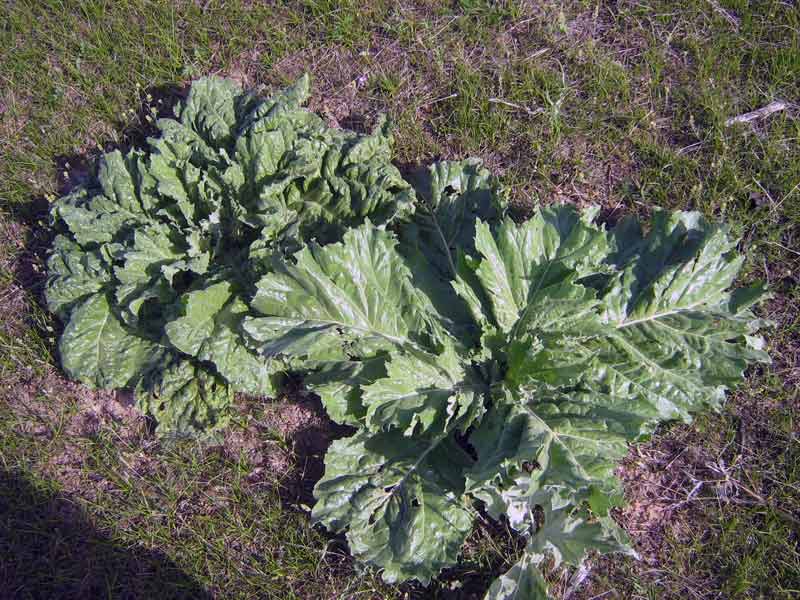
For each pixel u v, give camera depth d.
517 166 1.09
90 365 0.94
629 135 1.09
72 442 0.98
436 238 0.98
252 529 0.94
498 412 0.86
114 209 0.98
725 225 0.92
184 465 0.96
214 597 0.92
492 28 1.17
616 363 0.89
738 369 0.86
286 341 0.84
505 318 0.90
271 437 0.97
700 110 1.10
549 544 0.83
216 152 0.99
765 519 0.92
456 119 1.11
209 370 0.93
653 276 0.93
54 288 0.97
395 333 0.89
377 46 1.17
